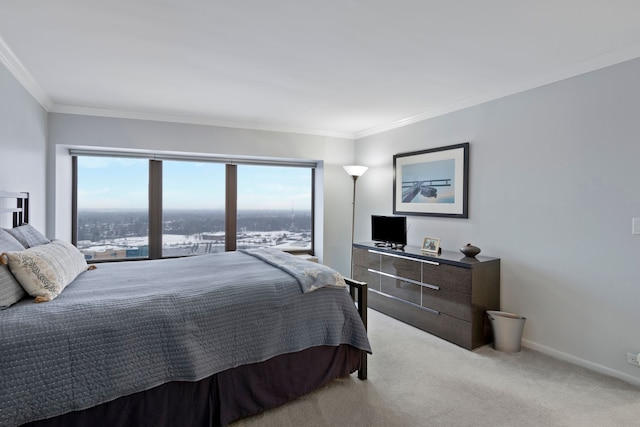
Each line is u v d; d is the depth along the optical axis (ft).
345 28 6.97
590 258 8.83
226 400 6.50
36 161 10.84
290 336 7.18
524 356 9.62
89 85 10.30
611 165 8.43
